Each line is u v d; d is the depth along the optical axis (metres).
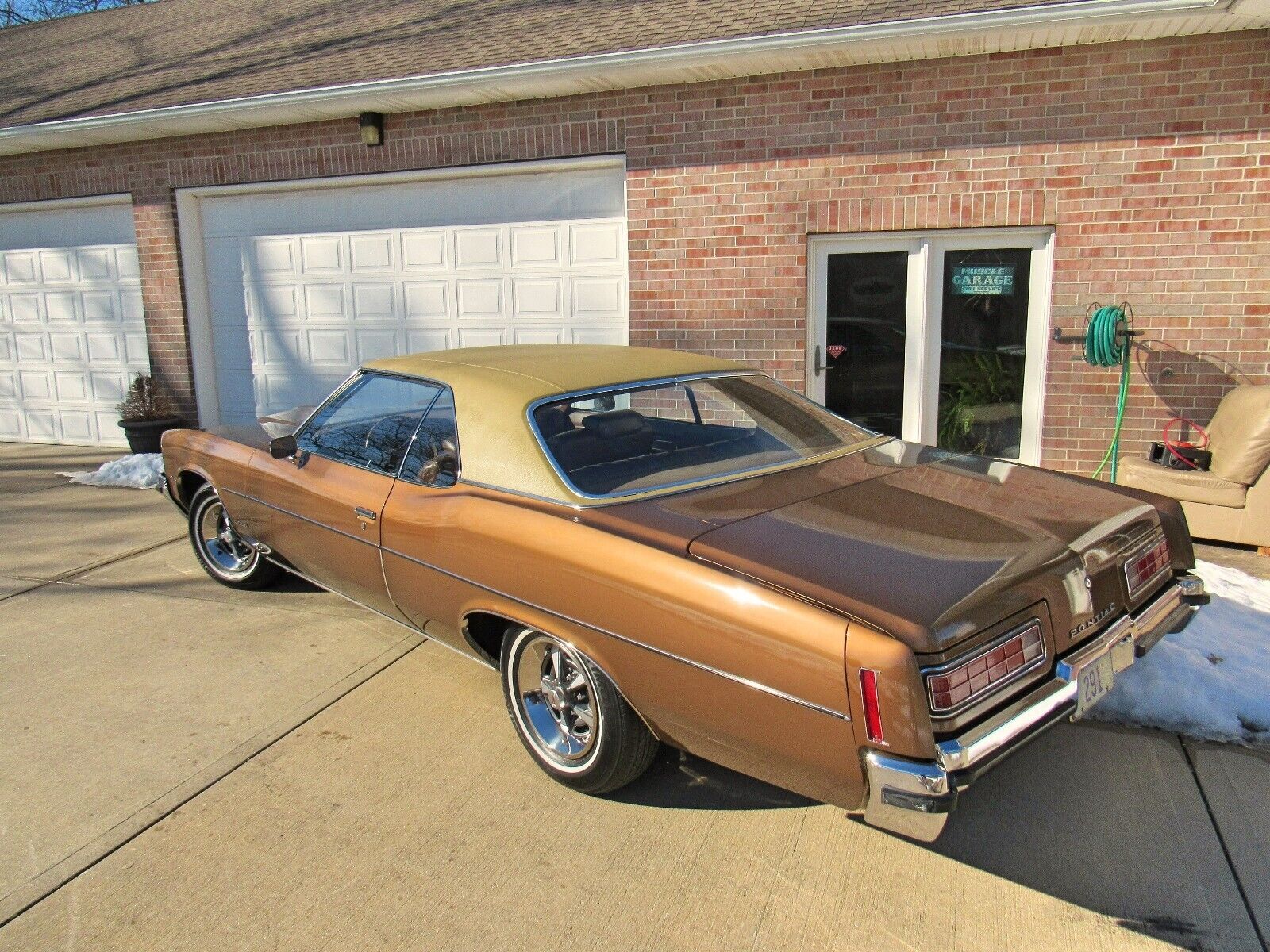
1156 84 5.95
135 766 3.34
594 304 7.83
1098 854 2.76
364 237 8.54
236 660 4.25
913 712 2.18
